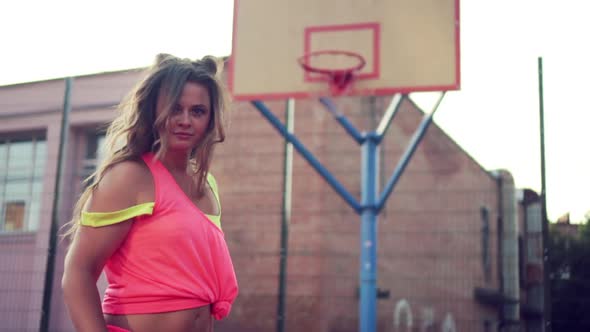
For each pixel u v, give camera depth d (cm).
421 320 754
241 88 582
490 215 793
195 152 136
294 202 786
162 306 117
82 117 799
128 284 118
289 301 755
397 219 814
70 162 792
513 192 775
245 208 789
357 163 787
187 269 119
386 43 561
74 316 112
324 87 566
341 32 572
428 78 546
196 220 122
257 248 778
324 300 748
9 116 834
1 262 782
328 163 793
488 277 762
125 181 117
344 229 771
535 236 684
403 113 846
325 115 805
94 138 802
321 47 573
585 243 650
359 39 567
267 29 590
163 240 117
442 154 838
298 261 768
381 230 804
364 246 550
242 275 775
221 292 127
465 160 825
